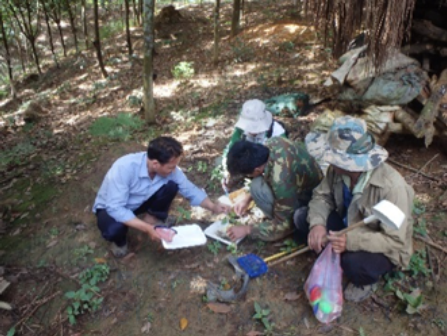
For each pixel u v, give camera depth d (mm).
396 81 4145
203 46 9977
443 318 2738
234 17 9938
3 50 12148
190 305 2975
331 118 4566
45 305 3078
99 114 7094
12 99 9445
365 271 2668
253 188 3203
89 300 3021
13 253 3639
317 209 2924
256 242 3457
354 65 4363
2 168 5496
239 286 3070
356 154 2508
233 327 2801
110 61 10125
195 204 3443
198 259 3359
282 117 5629
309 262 3213
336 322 2768
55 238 3777
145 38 5629
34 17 13117
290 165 3045
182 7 14836
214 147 5137
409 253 2705
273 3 12812
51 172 5070
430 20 4379
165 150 2820
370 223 2666
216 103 6504
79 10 14438
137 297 3072
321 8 4637
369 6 3816
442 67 4473
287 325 2781
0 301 3021
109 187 3055
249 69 7773
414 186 4012
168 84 7859
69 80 9602
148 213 3539
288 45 8430
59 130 6699
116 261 3398
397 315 2779
